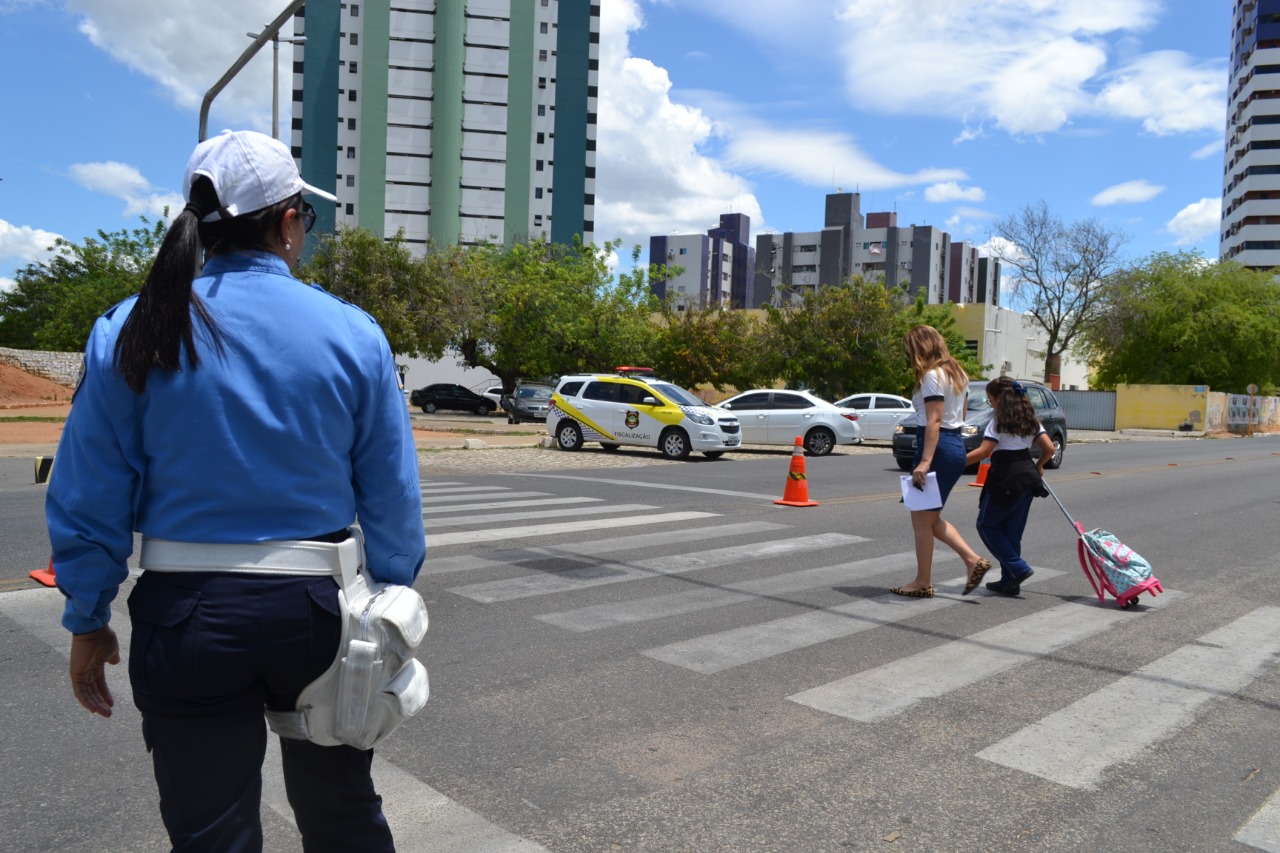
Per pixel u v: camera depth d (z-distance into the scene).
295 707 1.79
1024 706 4.51
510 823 3.20
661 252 114.44
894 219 111.19
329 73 80.69
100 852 2.97
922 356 6.55
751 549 8.47
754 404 23.50
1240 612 6.64
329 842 1.95
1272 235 104.12
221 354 1.68
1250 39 107.31
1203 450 30.02
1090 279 53.69
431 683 4.63
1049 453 6.92
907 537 9.41
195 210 1.79
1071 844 3.16
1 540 8.17
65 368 41.41
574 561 7.68
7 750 3.74
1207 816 3.40
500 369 46.09
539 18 83.38
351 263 33.66
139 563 1.72
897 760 3.82
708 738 4.01
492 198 83.19
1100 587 6.83
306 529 1.73
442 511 10.45
